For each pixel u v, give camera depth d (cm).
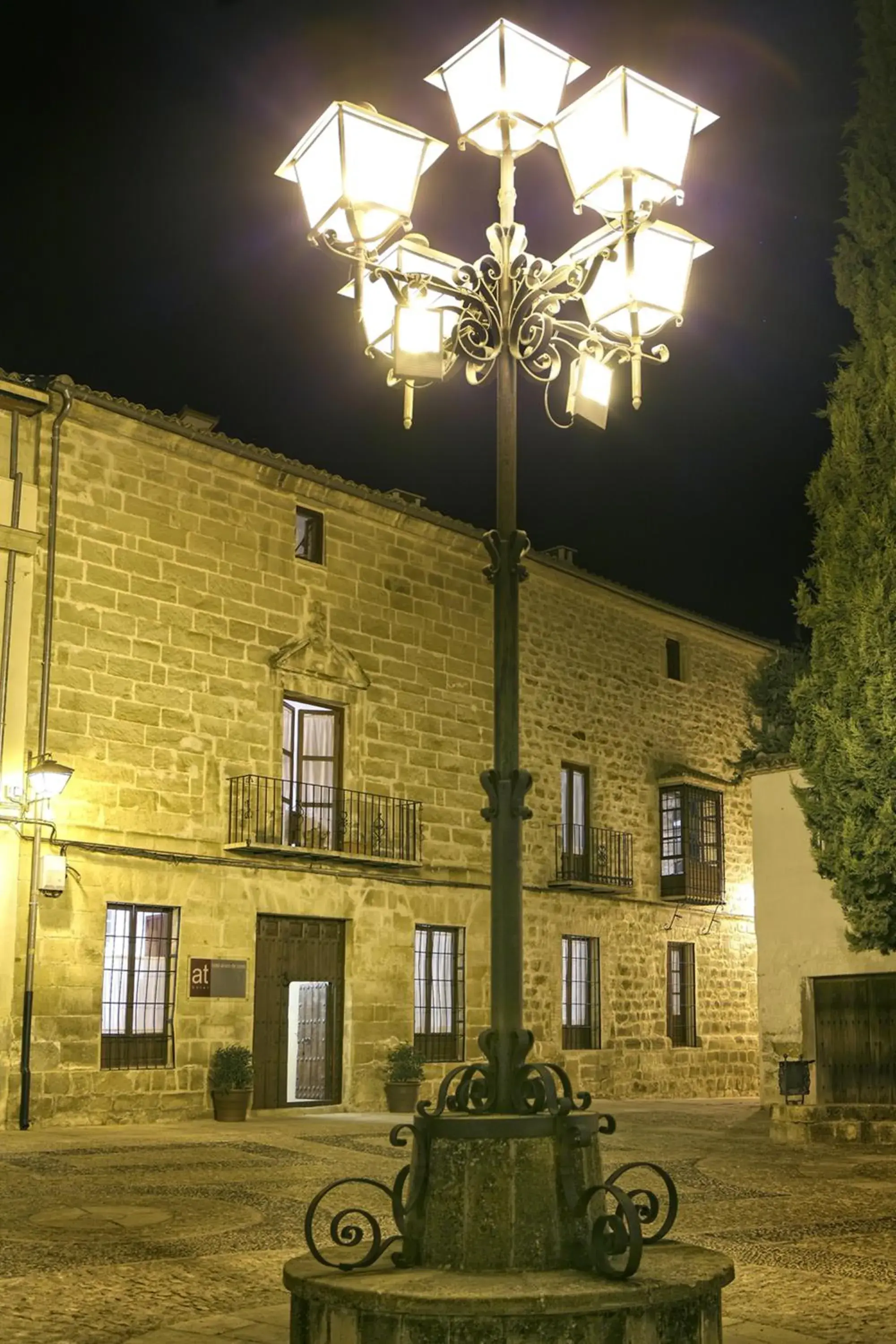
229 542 1730
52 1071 1452
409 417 593
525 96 575
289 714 1792
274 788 1723
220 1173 1076
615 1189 471
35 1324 578
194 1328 570
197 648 1672
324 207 563
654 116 563
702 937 2333
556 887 2064
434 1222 488
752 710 2034
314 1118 1630
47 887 1452
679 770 2306
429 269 631
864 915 1355
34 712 1498
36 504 1530
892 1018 1578
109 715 1568
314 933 1767
